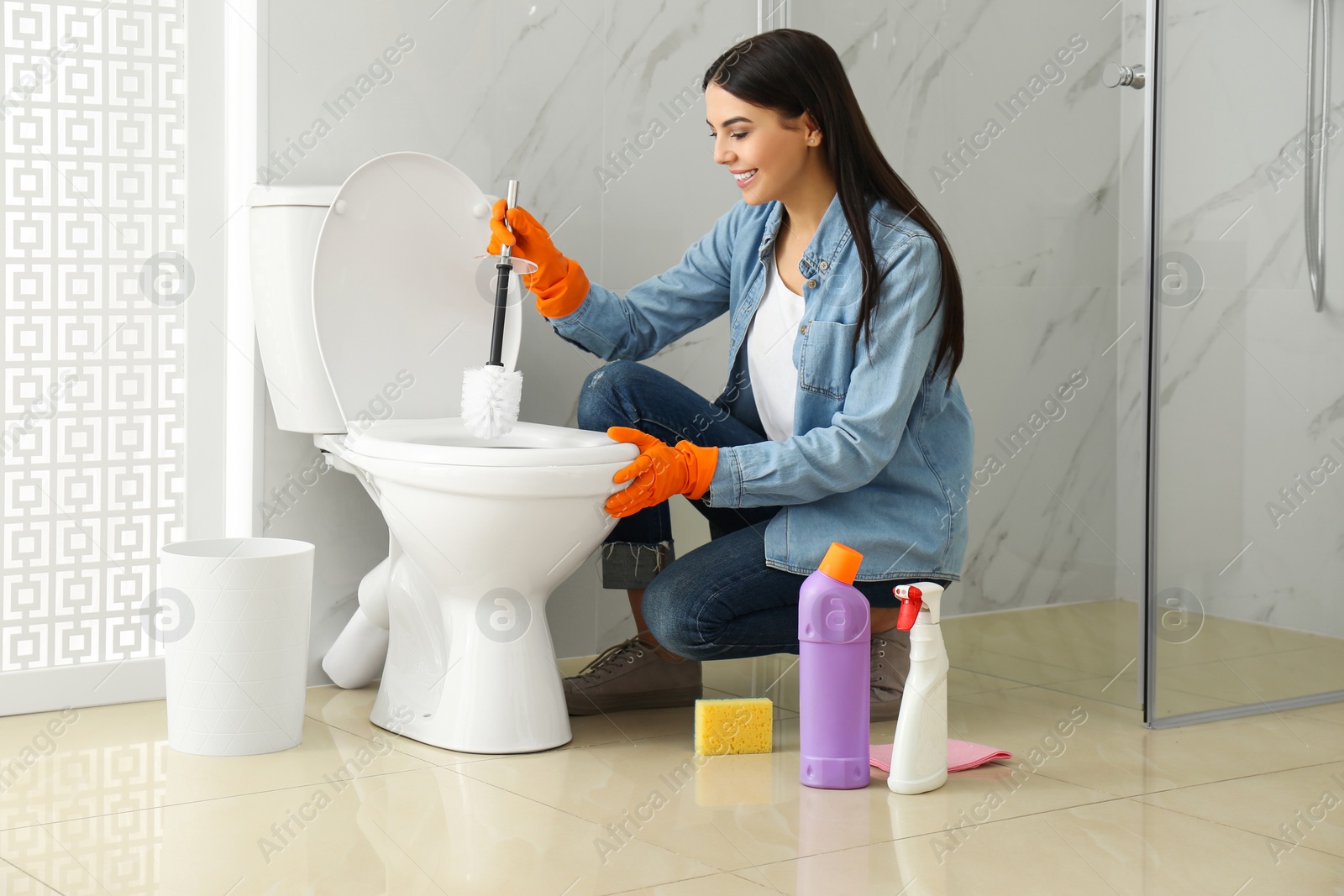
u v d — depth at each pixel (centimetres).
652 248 217
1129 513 227
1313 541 189
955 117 212
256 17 178
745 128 158
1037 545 218
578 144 207
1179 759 157
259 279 173
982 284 211
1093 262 220
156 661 183
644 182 215
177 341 187
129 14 180
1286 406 185
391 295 172
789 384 171
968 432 173
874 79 219
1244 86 179
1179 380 175
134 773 146
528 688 158
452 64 195
